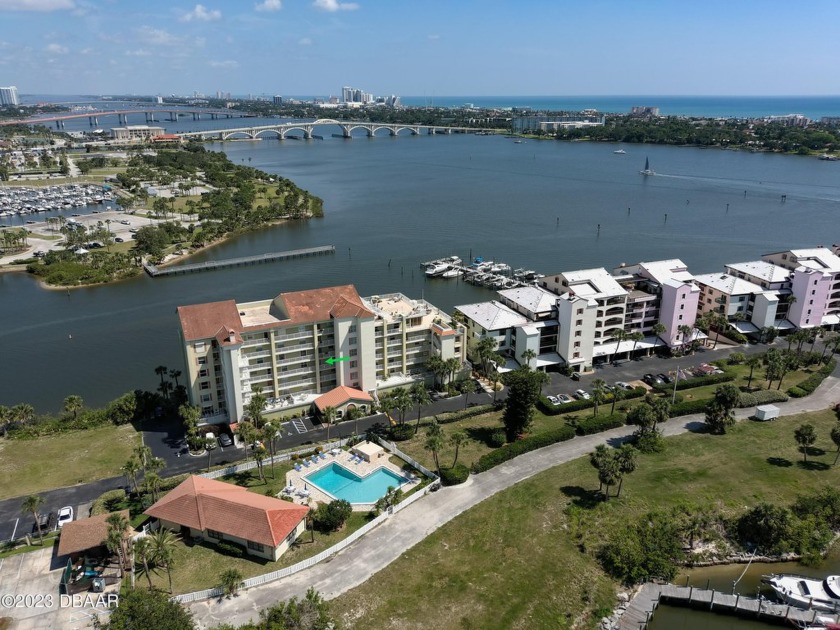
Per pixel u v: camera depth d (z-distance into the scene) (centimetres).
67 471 13212
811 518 11300
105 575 10069
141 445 13138
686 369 17900
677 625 9619
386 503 11650
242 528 10488
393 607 9406
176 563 10338
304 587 9800
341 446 14200
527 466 13225
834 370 17725
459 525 11294
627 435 14538
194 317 14638
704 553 10856
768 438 14188
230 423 14688
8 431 14812
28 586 9819
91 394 17900
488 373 17200
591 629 9225
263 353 15325
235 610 9300
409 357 17138
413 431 14538
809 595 9788
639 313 19050
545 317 18000
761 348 19350
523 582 9944
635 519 11344
